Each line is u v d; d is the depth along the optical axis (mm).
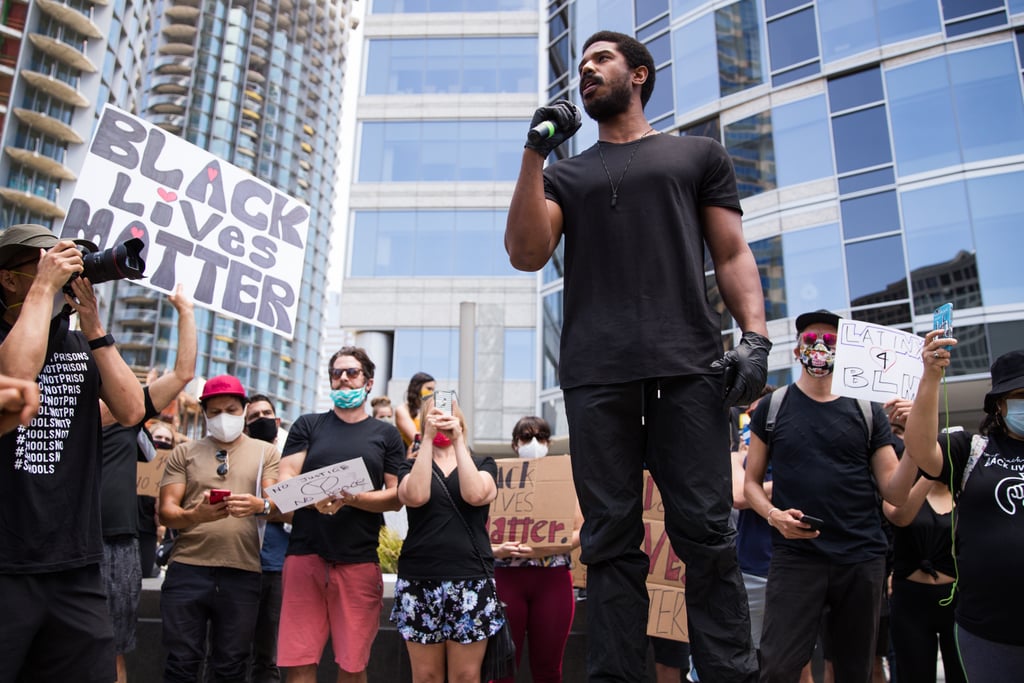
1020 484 2797
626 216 2137
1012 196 13203
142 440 5043
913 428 3076
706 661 1925
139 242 2607
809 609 3533
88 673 2443
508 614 4320
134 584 4254
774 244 15477
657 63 18328
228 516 4477
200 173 4461
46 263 2297
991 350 12852
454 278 22156
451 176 22953
